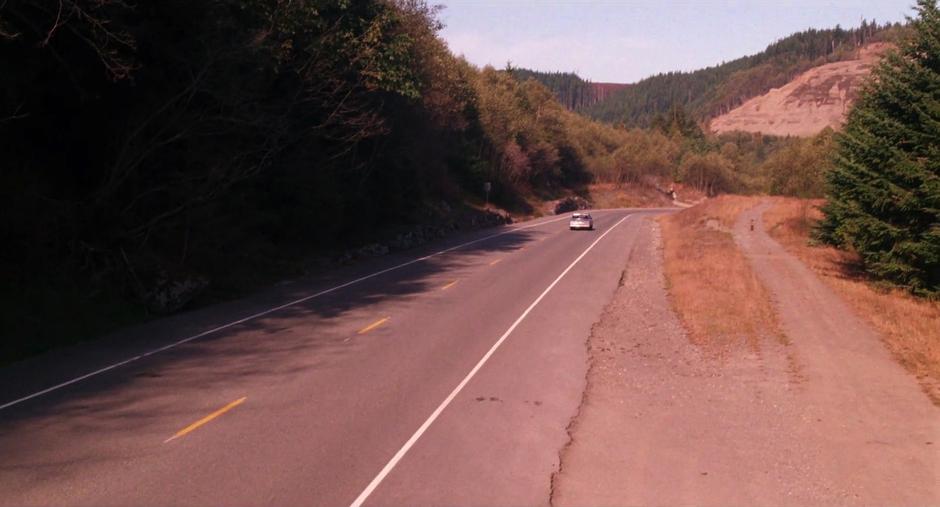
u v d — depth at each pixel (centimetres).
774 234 4378
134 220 2123
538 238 4694
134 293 1880
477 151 7006
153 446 886
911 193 2150
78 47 1867
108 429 954
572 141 10394
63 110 2047
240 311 1941
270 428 959
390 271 2866
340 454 864
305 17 2542
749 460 876
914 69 2242
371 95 3394
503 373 1294
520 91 9406
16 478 784
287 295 2234
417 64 4006
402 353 1438
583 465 849
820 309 1989
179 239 2291
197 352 1438
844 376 1291
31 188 1795
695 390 1212
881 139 2248
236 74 2333
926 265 2217
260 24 2405
